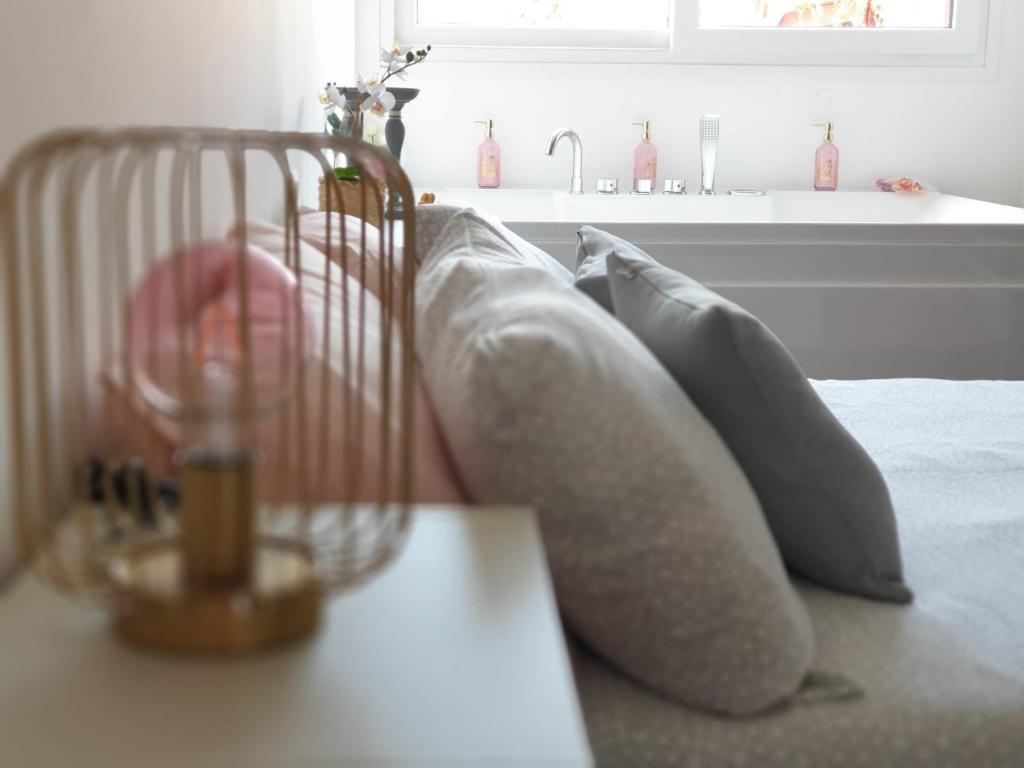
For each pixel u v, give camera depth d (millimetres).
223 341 665
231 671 650
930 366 3074
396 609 736
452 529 875
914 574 1269
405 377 814
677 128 4137
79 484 813
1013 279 3053
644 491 958
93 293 1040
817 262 3033
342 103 2805
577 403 955
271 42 2201
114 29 1116
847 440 1184
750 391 1162
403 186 938
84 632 688
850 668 1045
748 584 965
